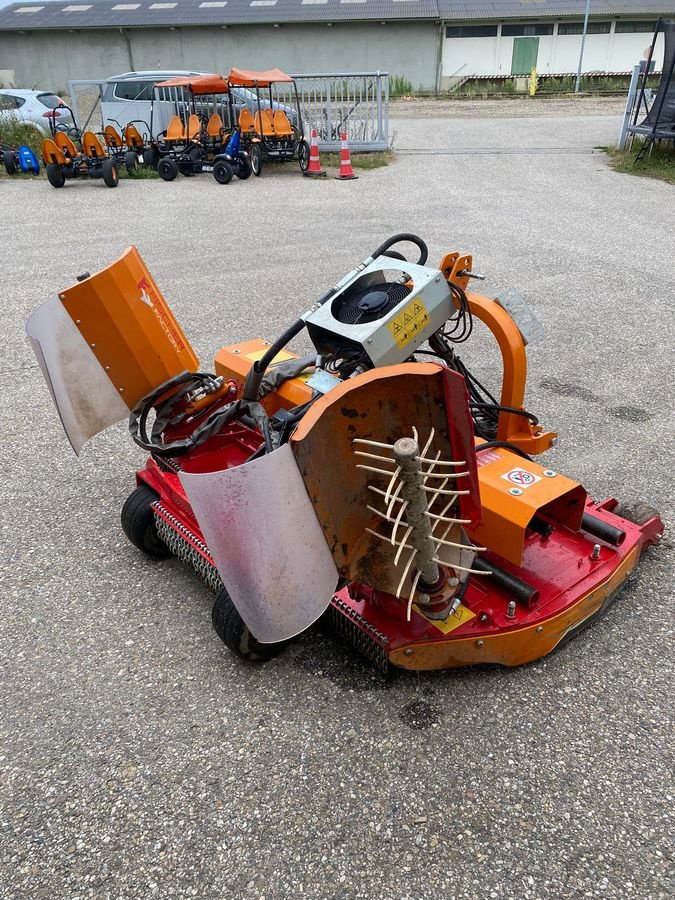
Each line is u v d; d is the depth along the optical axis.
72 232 9.31
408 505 1.83
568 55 31.91
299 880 1.91
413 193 11.11
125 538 3.43
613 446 4.00
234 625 2.47
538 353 5.27
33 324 2.51
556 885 1.86
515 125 18.78
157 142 14.04
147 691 2.53
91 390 2.74
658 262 7.37
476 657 2.43
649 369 4.98
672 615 2.80
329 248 8.09
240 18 31.12
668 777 2.15
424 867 1.92
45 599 3.01
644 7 30.89
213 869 1.94
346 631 2.56
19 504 3.71
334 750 2.27
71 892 1.90
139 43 31.98
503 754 2.24
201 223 9.62
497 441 2.90
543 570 2.64
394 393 1.84
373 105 15.30
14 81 33.00
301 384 3.00
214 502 1.79
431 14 30.50
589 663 2.58
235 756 2.27
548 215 9.38
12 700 2.51
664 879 1.87
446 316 2.57
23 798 2.16
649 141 12.72
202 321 6.00
